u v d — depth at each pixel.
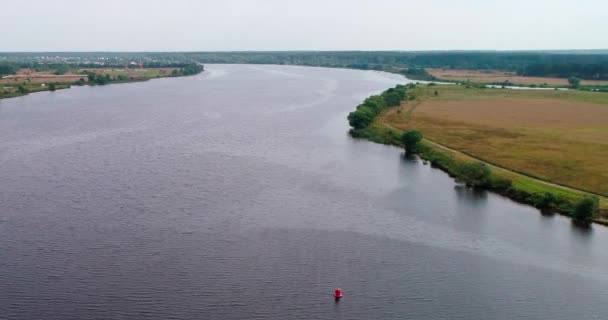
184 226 84.00
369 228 84.94
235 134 149.62
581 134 149.88
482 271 72.31
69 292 65.12
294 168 116.00
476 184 106.56
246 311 62.28
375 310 63.22
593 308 64.38
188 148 131.75
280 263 72.94
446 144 138.38
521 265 74.19
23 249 75.75
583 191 101.31
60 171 111.00
